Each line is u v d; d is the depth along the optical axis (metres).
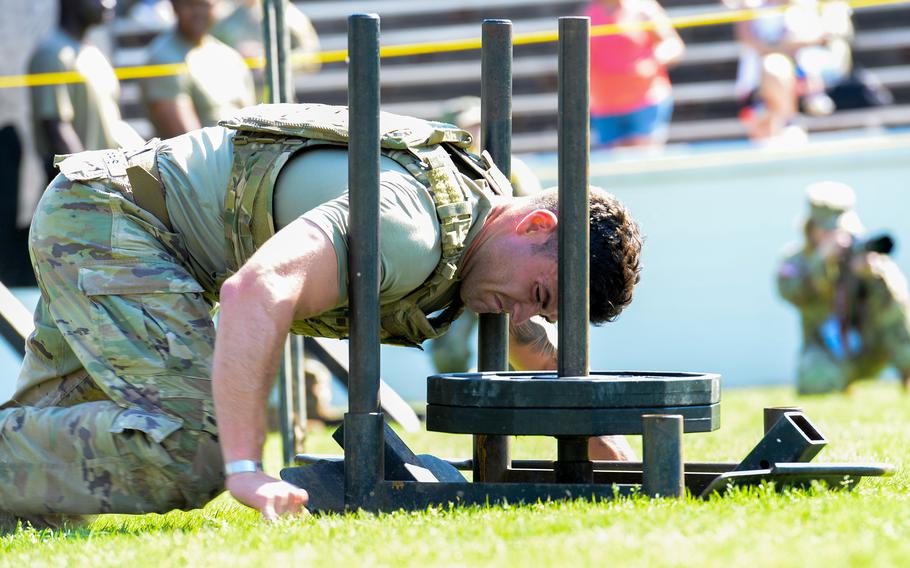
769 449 11.68
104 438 11.65
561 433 11.15
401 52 26.33
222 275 12.40
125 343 11.91
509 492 11.34
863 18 50.72
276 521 10.57
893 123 45.00
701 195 40.09
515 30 50.62
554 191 12.29
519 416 11.22
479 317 13.27
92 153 12.53
